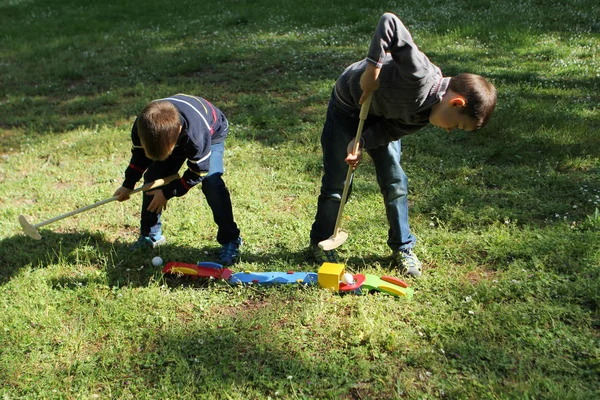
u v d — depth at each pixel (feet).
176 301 11.19
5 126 22.63
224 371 9.28
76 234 14.02
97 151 19.48
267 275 11.72
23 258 12.94
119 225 14.67
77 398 8.89
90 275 12.14
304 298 11.10
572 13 35.81
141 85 26.12
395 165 11.32
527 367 9.00
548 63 26.68
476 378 8.86
